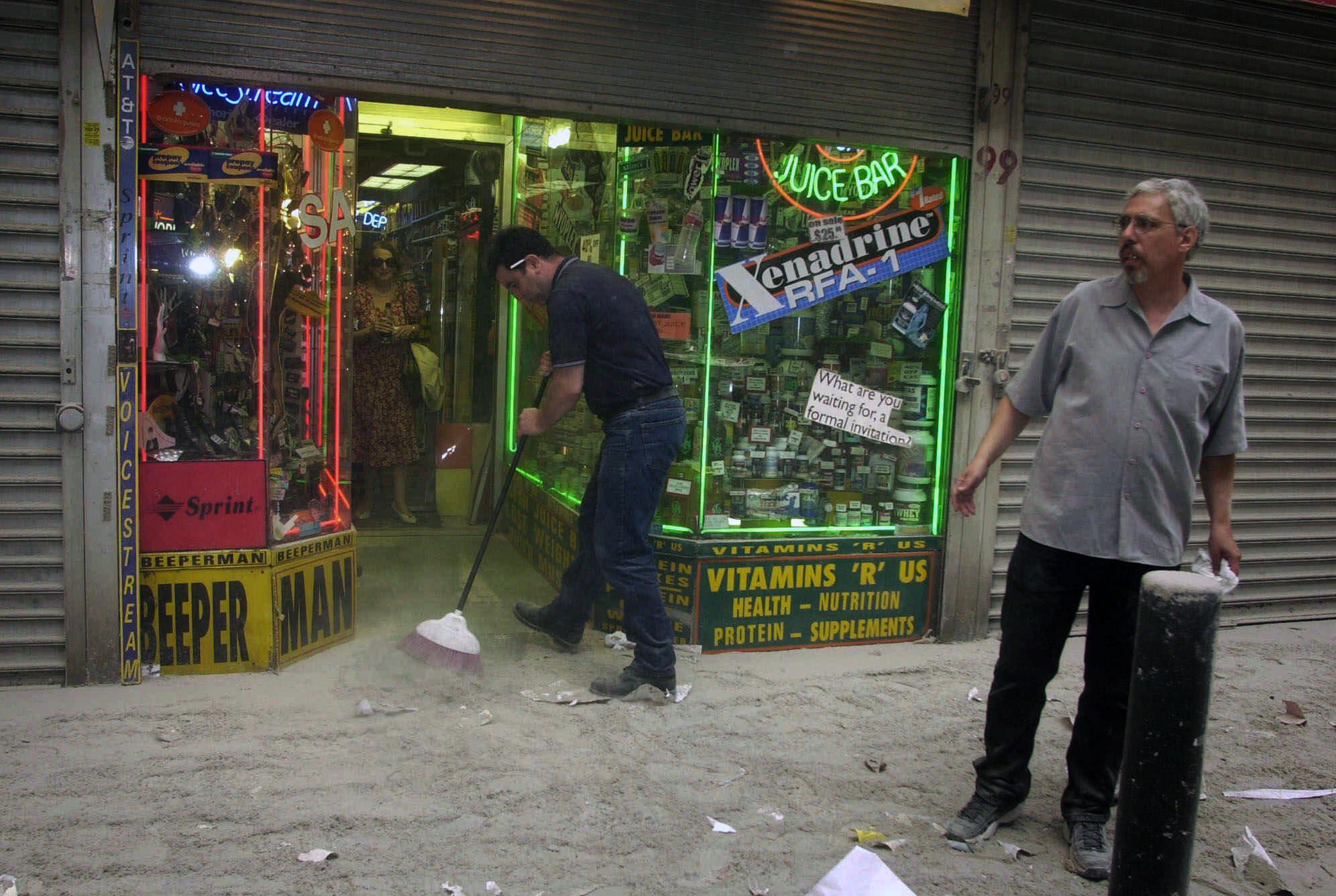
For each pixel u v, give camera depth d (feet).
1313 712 13.64
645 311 12.62
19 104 11.40
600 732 11.53
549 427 12.51
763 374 14.87
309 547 13.30
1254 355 17.76
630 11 13.14
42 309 11.66
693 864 8.89
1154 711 6.97
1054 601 9.55
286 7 11.93
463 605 12.92
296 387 14.08
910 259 15.14
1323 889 9.23
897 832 9.76
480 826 9.32
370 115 19.52
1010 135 15.15
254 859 8.54
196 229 12.67
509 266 12.53
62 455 11.76
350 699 11.98
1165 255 8.86
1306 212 17.72
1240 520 17.93
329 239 13.74
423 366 20.38
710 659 14.24
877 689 13.38
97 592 11.99
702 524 14.47
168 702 11.68
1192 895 8.95
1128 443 9.10
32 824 8.92
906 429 15.47
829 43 14.03
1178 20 16.17
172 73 11.69
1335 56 17.43
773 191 14.52
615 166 14.85
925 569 15.39
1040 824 10.24
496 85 12.74
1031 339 15.88
